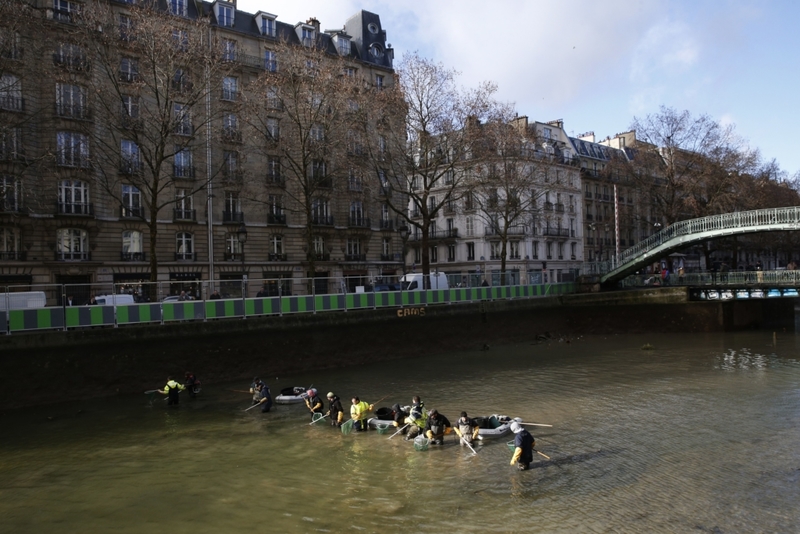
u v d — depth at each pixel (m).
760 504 11.73
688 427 17.59
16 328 21.69
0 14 26.91
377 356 31.83
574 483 13.12
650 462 14.45
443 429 16.48
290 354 28.50
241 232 36.59
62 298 23.08
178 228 40.72
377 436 17.31
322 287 30.70
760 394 21.91
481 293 38.09
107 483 13.73
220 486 13.39
